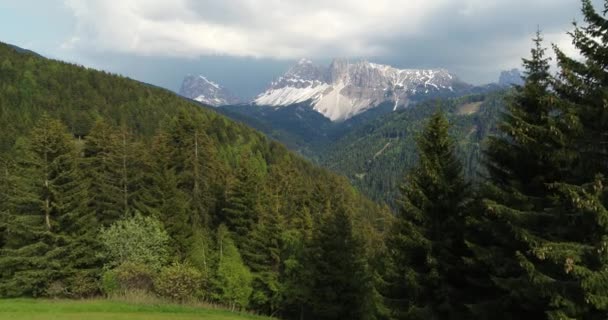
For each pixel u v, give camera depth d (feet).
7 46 585.63
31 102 458.91
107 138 180.55
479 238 61.82
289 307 157.38
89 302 100.89
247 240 162.30
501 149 56.18
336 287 118.01
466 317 63.26
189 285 127.03
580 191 41.98
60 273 135.33
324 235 121.70
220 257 152.25
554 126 45.60
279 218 163.22
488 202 49.70
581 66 44.68
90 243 142.41
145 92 591.78
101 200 161.17
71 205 138.31
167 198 156.87
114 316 84.53
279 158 492.95
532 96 53.21
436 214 68.23
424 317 64.49
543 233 48.67
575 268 39.24
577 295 43.45
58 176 135.95
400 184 72.33
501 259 53.88
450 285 66.49
